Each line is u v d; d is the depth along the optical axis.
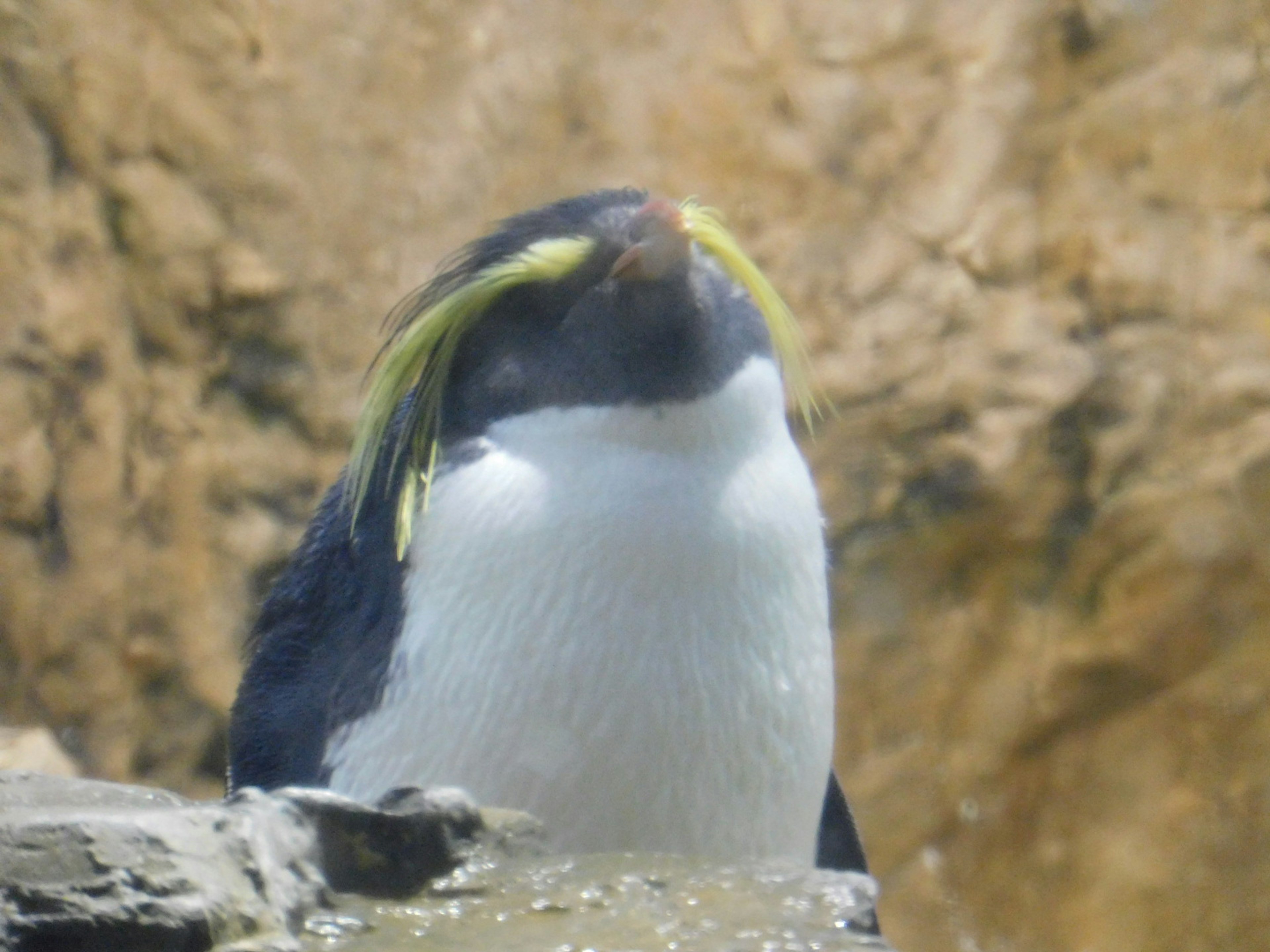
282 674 6.28
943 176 14.36
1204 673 13.66
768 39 14.73
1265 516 13.59
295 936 3.95
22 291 12.50
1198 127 14.48
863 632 13.52
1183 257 14.16
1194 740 13.70
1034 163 14.49
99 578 12.49
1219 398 13.77
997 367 13.79
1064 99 14.68
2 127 12.61
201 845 3.91
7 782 4.55
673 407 5.48
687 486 5.47
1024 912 13.55
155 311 12.94
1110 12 14.73
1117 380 13.80
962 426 13.68
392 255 13.52
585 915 4.09
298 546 6.58
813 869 4.38
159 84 13.16
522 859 4.41
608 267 5.54
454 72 14.06
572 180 14.02
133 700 12.54
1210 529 13.57
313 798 4.24
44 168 12.73
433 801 4.41
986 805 13.63
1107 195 14.34
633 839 5.51
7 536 12.25
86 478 12.54
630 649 5.40
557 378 5.57
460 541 5.57
